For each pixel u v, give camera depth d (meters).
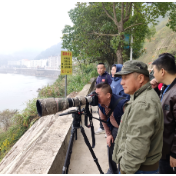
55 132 2.54
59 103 1.43
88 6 10.26
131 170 1.01
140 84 1.18
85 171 2.28
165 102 1.48
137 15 9.70
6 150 5.67
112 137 1.88
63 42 10.83
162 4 8.47
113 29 10.88
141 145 0.96
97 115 4.89
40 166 1.67
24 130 5.92
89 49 10.46
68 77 12.30
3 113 7.92
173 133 1.45
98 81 4.09
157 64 1.56
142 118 0.99
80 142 3.13
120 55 9.03
